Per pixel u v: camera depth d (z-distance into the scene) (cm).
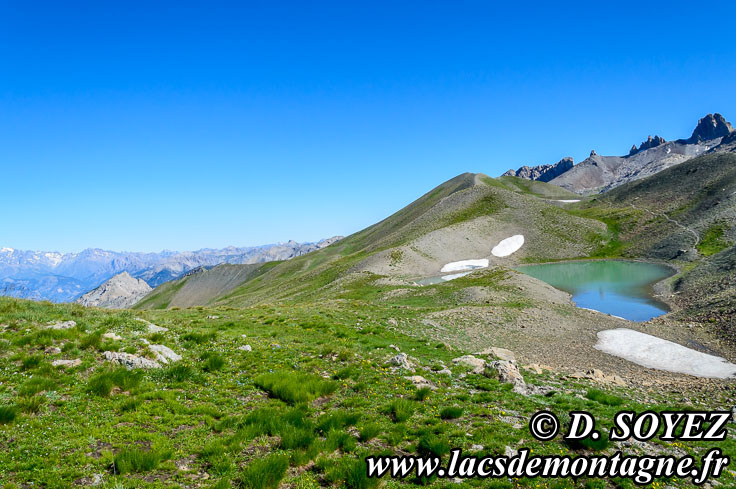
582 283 8694
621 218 15425
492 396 1734
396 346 2773
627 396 2189
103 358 1727
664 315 5222
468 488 1005
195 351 2119
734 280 5356
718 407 2020
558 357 3397
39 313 2244
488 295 6100
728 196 12706
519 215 16162
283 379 1684
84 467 959
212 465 1030
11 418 1124
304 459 1067
